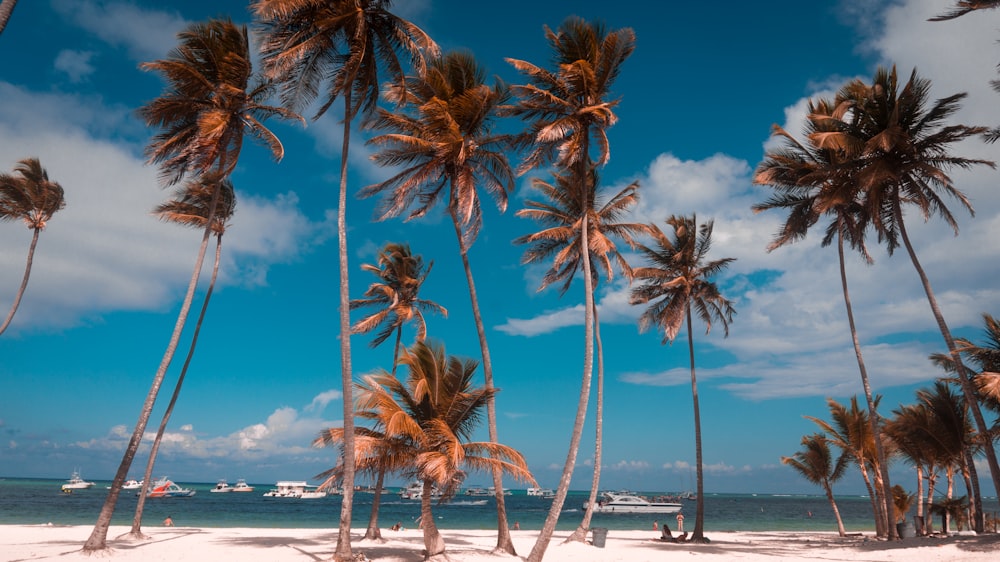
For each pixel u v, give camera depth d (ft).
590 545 91.76
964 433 99.14
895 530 98.84
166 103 67.51
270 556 69.77
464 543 89.61
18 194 94.68
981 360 79.97
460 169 71.72
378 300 105.19
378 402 60.49
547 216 90.22
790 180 94.38
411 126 73.61
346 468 59.52
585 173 69.00
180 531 103.30
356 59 60.29
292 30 61.93
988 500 588.09
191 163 66.85
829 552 84.74
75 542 77.61
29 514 188.24
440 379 65.77
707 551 86.94
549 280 88.58
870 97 82.89
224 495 476.95
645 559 77.10
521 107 70.13
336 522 209.15
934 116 78.64
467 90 70.69
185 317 69.77
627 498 320.09
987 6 58.49
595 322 101.81
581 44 68.33
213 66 70.18
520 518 272.31
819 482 126.82
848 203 92.12
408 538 97.14
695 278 106.22
